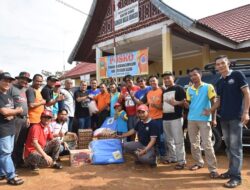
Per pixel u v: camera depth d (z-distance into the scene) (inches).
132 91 313.3
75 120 338.6
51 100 283.0
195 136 241.4
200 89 229.8
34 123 257.4
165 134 262.8
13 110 214.2
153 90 277.3
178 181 217.6
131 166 263.4
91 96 343.0
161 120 273.6
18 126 244.1
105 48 589.0
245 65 297.3
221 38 451.2
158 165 264.2
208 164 224.5
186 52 630.5
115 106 318.0
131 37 511.5
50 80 287.3
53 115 293.3
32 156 247.3
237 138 201.3
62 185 214.8
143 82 309.3
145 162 257.3
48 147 259.0
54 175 239.6
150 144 253.8
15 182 216.8
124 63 486.9
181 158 249.6
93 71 841.5
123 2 527.2
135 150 270.8
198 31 414.6
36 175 240.4
